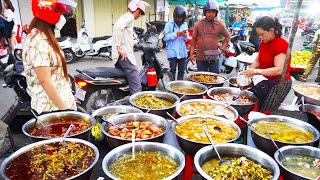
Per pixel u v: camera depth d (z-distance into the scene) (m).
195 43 5.08
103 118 2.15
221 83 3.28
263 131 2.08
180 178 2.00
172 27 5.44
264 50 2.92
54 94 2.06
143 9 4.45
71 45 8.73
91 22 13.94
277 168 1.53
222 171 1.52
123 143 1.82
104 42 9.05
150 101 2.59
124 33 4.35
